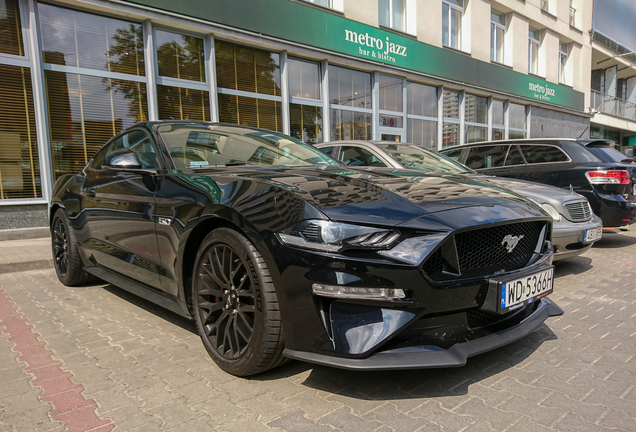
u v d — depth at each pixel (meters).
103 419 1.68
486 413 1.71
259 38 8.12
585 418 1.67
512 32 15.38
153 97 6.96
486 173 6.38
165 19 6.85
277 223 1.80
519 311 2.17
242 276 1.98
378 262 1.65
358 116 10.53
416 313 1.68
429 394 1.86
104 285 3.85
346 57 9.70
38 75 5.90
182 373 2.08
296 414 1.70
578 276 4.20
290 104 9.08
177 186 2.36
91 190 3.22
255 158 2.92
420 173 2.68
